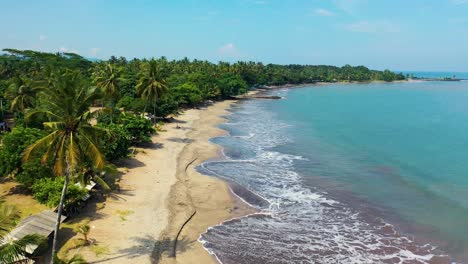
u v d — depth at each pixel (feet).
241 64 651.66
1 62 411.95
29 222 97.76
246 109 394.32
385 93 637.71
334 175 168.14
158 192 138.92
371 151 213.25
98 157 81.66
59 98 79.61
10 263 63.87
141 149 195.21
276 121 318.04
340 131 274.98
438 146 227.20
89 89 84.89
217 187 148.66
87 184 121.39
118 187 138.51
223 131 263.29
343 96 568.82
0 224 60.64
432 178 165.48
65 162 83.20
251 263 97.40
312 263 97.71
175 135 238.48
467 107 435.12
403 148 221.87
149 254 97.35
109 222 112.37
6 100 257.34
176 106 310.24
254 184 154.61
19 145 127.54
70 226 107.55
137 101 276.21
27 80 218.18
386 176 167.43
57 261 75.82
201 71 542.98
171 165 173.88
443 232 114.42
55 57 503.20
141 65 495.41
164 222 115.96
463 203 136.77
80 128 82.17
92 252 95.71
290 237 111.04
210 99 450.30
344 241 109.19
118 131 160.76
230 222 119.85
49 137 80.59
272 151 210.38
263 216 124.77
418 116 357.61
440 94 623.77
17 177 123.54
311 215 126.00
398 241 109.09
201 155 195.83
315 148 219.20
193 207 129.18
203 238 109.29
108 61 489.26
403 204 135.74
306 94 598.34
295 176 165.99
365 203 136.26
